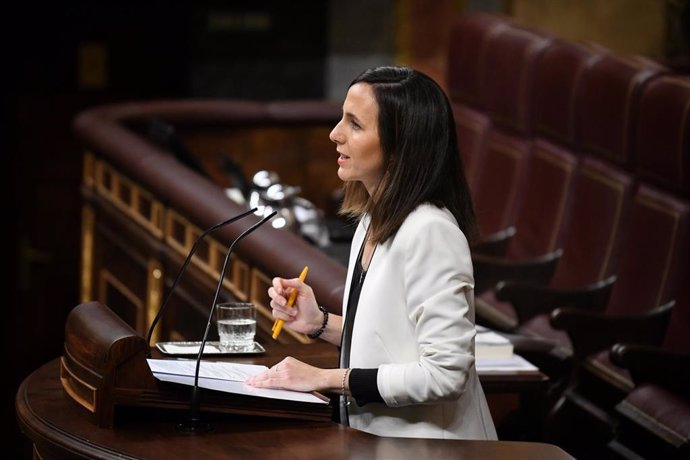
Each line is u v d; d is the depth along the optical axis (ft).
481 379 37.73
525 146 63.46
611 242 55.11
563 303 53.26
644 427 43.21
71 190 94.07
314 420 28.96
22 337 95.76
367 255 30.55
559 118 60.03
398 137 29.14
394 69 29.86
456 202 29.53
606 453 47.85
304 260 43.16
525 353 49.98
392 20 93.25
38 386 31.09
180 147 62.34
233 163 62.34
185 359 32.63
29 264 94.58
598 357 49.11
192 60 92.94
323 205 83.30
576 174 58.90
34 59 91.81
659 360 45.01
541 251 59.93
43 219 93.97
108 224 67.56
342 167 29.99
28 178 93.30
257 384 29.27
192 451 26.61
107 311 30.17
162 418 28.66
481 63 67.46
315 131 81.71
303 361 33.99
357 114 29.45
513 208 63.21
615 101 55.16
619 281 53.06
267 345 35.63
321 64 94.68
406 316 29.07
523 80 62.95
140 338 28.07
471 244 29.89
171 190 56.44
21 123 92.43
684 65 58.18
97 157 69.41
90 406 28.19
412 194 28.94
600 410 48.29
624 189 55.06
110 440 27.17
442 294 28.14
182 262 56.70
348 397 30.35
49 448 27.94
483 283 57.52
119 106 73.00
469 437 29.81
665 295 50.52
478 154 67.36
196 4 92.27
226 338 34.55
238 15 92.94
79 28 92.02
